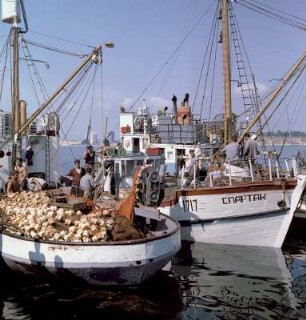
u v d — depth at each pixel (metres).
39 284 10.33
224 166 15.51
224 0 19.47
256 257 13.41
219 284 10.90
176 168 19.84
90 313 8.88
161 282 10.95
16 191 14.18
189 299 9.81
